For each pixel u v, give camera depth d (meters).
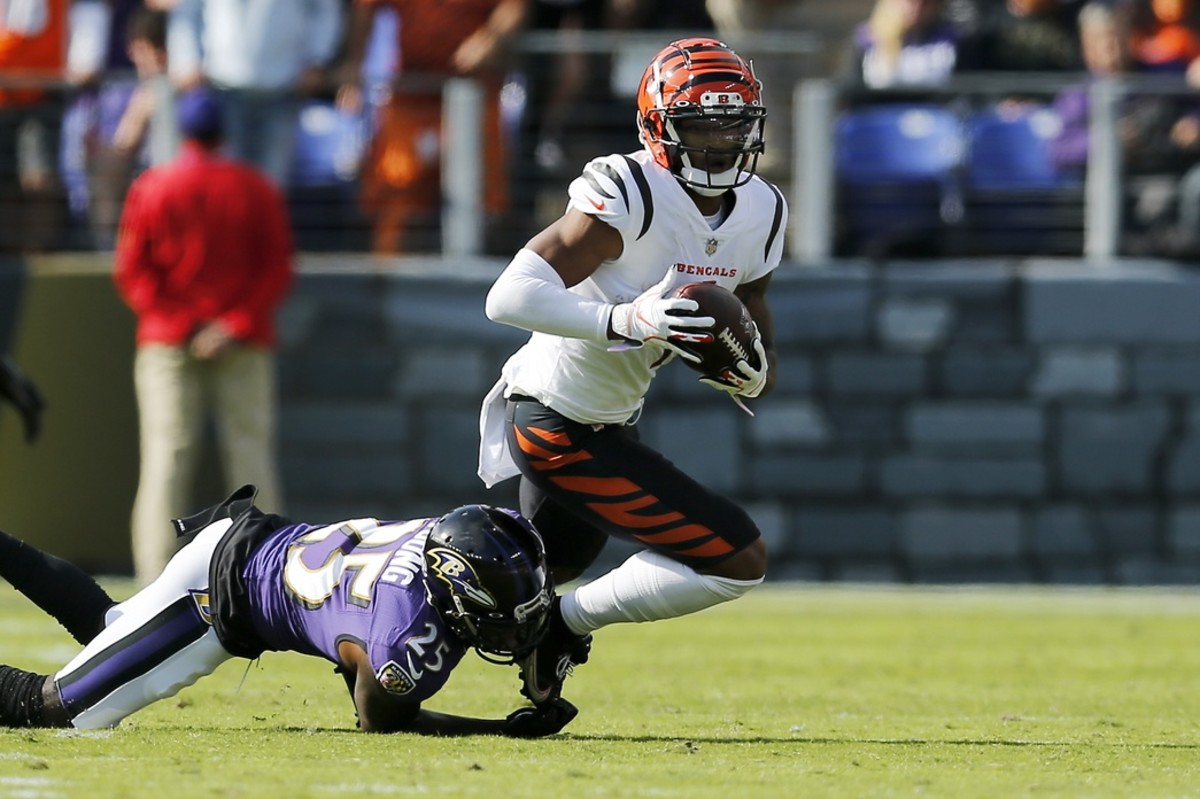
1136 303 35.47
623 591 15.25
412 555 14.38
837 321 35.41
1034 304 35.44
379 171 35.94
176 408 29.67
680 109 14.43
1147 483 35.50
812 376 35.44
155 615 14.73
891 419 35.47
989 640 27.02
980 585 35.38
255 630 14.80
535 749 14.34
